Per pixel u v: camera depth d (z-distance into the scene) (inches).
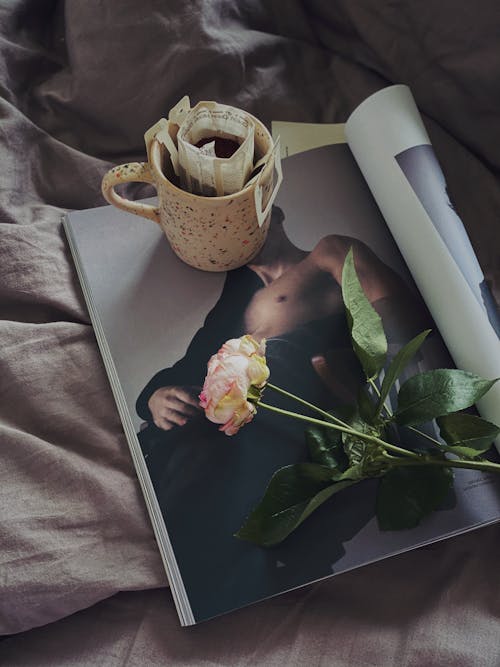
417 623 20.5
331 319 23.7
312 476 19.7
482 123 25.9
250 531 19.4
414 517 20.5
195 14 25.6
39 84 27.8
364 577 21.4
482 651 19.8
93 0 25.6
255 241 22.8
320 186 26.0
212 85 26.8
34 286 23.5
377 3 25.8
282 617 20.8
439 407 19.0
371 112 24.8
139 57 25.9
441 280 22.8
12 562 19.9
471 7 23.9
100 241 24.5
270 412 22.2
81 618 21.0
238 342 18.7
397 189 24.0
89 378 22.8
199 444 21.8
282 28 28.5
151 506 21.1
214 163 19.8
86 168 26.0
